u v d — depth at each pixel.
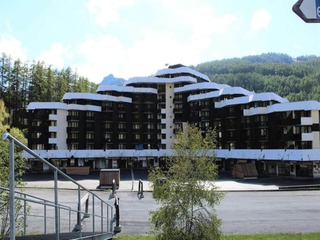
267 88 161.38
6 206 10.58
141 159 80.94
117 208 20.80
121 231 20.75
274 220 24.02
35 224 16.66
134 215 25.92
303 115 58.75
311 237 17.81
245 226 22.12
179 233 13.99
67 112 77.94
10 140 4.14
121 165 80.62
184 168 14.46
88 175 64.00
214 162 16.00
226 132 74.19
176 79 87.75
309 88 154.38
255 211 27.27
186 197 14.19
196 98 81.50
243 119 70.56
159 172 14.97
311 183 46.97
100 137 81.25
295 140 59.59
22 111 76.81
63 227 17.11
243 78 171.50
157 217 14.45
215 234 14.17
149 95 88.00
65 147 77.19
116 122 83.81
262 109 65.06
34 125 75.06
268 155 58.53
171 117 88.56
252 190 39.72
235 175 58.38
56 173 6.80
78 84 106.44
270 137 63.78
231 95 75.88
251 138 68.19
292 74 184.50
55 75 101.62
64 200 31.64
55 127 75.69
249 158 62.31
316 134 58.34
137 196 36.00
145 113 87.56
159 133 88.12
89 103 80.81
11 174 4.08
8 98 85.19
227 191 39.22
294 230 20.92
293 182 48.59
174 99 87.62
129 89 86.19
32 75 90.50
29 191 38.03
